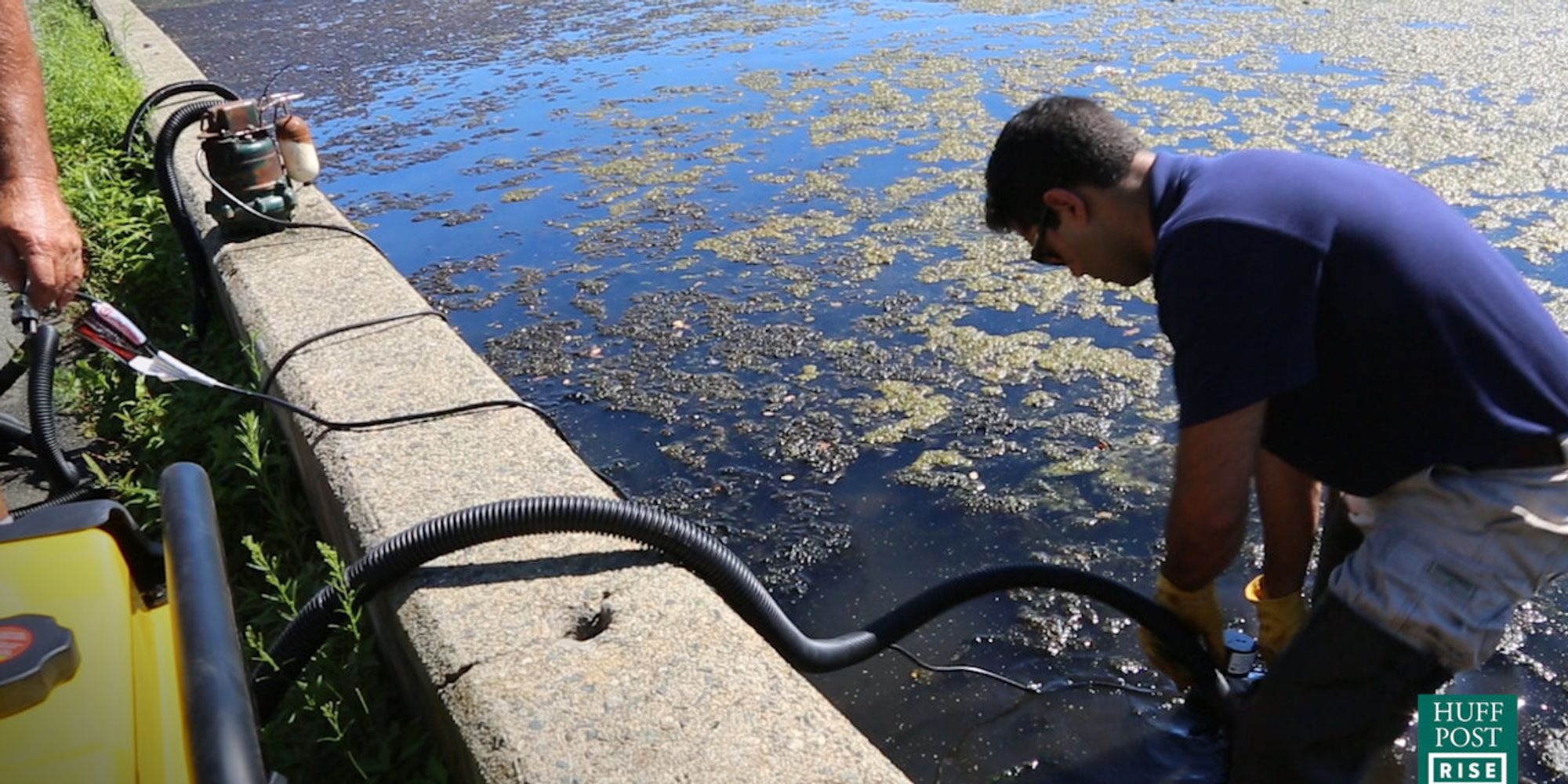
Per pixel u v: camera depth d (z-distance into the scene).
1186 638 2.70
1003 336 4.52
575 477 2.79
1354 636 2.23
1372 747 2.34
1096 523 3.47
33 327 2.57
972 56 8.21
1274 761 2.35
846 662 2.61
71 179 5.80
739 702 2.09
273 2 12.20
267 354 3.61
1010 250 5.22
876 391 4.21
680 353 4.59
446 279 5.39
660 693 2.12
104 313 2.75
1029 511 3.54
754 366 4.44
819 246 5.41
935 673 2.99
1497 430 2.07
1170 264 2.11
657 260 5.41
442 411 3.11
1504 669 2.87
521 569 2.46
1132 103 6.84
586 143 7.05
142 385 3.97
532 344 4.74
